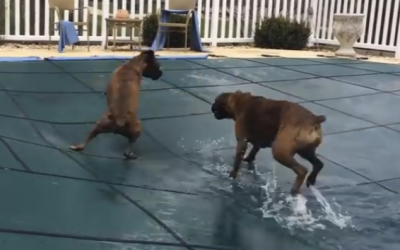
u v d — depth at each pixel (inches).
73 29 381.4
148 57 195.6
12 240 119.1
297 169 156.4
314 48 475.8
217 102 176.1
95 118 227.6
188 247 125.7
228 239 132.5
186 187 166.2
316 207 157.5
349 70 350.9
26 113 226.2
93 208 142.0
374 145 215.9
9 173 160.1
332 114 251.8
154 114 237.6
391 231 145.2
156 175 174.1
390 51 437.4
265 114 164.2
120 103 183.8
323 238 138.3
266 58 386.3
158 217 141.0
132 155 187.5
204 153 198.8
